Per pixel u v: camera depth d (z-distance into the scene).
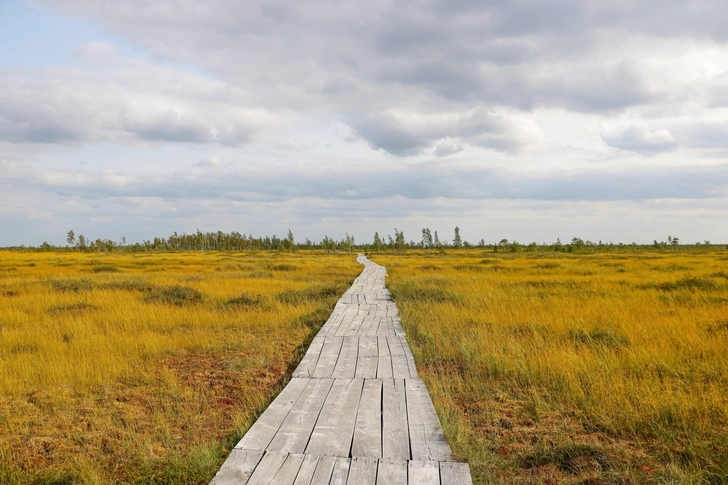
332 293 17.14
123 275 24.16
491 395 6.12
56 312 12.20
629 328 9.27
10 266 34.75
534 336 9.00
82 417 5.41
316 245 158.00
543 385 6.30
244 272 27.36
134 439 4.64
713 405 5.17
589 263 35.00
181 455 4.34
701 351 7.58
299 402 5.30
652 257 46.59
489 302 13.45
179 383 6.75
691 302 13.14
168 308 12.91
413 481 3.46
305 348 8.88
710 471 3.99
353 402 5.30
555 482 3.87
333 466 3.69
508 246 103.81
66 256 61.91
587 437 4.77
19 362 7.32
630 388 5.72
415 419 4.77
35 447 4.62
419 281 20.89
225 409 5.73
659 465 4.12
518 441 4.73
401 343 8.67
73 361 7.33
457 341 8.80
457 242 117.56
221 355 8.41
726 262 33.91
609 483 3.79
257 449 4.00
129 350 8.27
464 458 4.02
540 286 18.41
